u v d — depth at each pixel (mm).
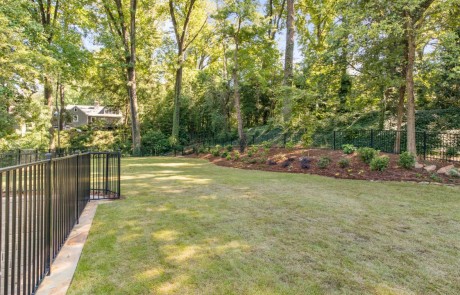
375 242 3111
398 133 9578
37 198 2178
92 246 2988
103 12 17406
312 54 10141
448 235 3326
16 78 9617
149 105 24484
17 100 10688
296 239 3197
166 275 2377
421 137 10648
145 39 19828
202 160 14703
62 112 25219
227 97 20156
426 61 7871
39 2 13930
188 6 20672
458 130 10312
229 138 19422
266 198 5273
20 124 11648
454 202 4910
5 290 1619
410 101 8039
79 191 3973
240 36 12938
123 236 3289
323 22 17547
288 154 11023
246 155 12375
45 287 2182
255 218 4000
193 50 23031
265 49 13539
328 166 8680
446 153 9016
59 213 2822
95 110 36188
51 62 10500
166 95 24438
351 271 2455
